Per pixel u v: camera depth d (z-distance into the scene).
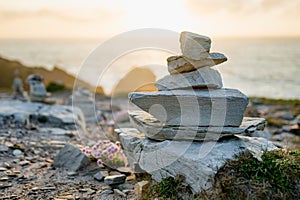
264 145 0.94
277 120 2.23
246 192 0.78
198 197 0.81
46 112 2.11
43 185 1.04
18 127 1.79
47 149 1.44
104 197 0.96
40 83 2.71
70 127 1.90
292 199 0.78
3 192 0.99
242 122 0.99
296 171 0.84
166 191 0.87
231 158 0.85
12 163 1.23
